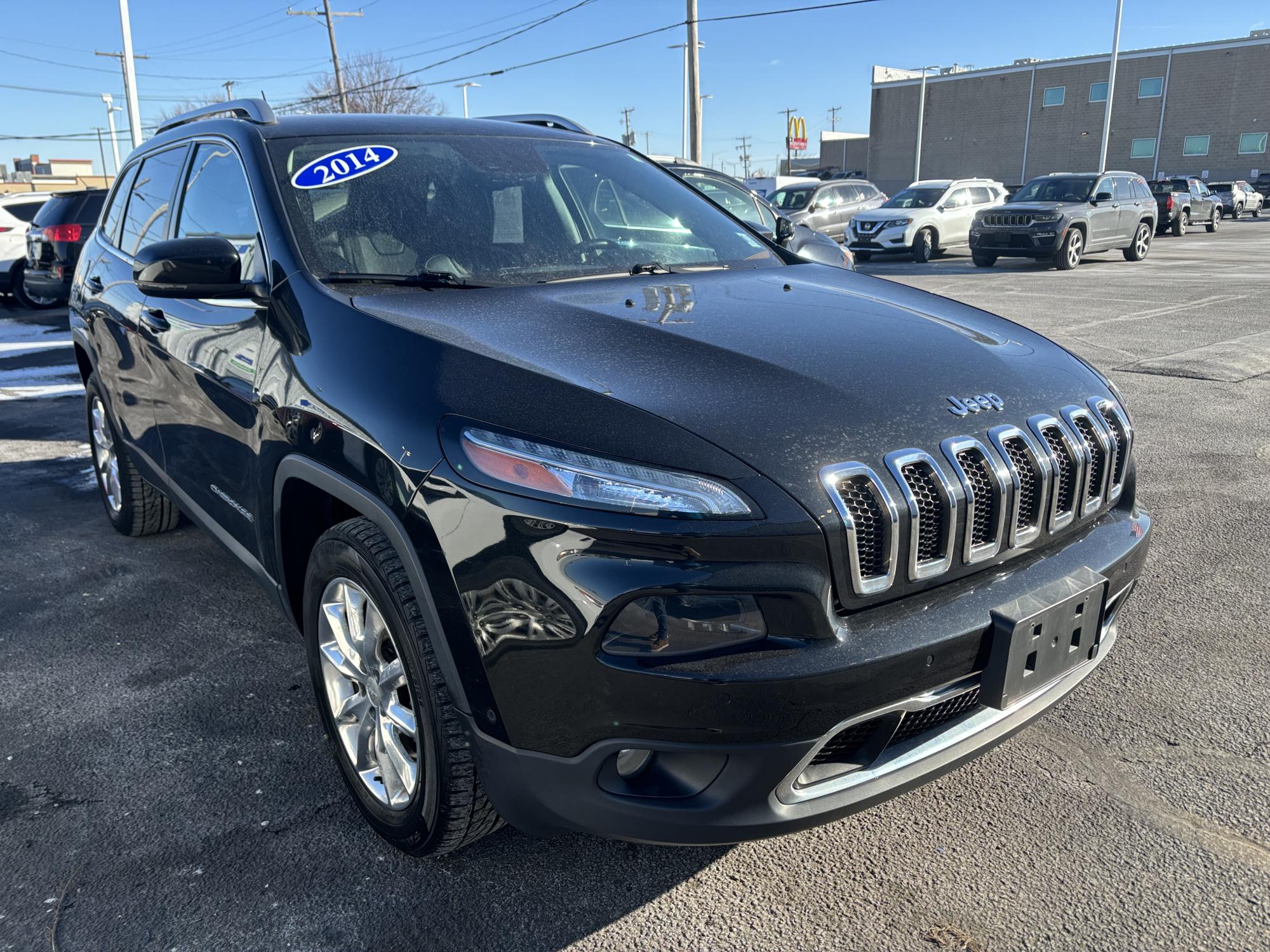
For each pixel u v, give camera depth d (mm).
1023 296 13188
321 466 2256
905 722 1973
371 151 3070
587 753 1822
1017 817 2441
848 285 2986
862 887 2215
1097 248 18062
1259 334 9516
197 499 3295
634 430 1867
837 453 1896
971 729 2068
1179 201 27734
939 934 2070
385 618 2137
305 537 2605
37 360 9789
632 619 1758
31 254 12812
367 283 2609
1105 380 2586
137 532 4504
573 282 2801
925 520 1936
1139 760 2672
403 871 2281
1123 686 3055
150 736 2867
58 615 3734
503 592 1838
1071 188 18469
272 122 3162
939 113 67438
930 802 2514
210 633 3561
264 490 2592
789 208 21109
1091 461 2270
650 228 3281
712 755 1812
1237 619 3488
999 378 2271
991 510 2037
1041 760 2682
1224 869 2246
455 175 3105
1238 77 55062
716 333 2318
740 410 1941
